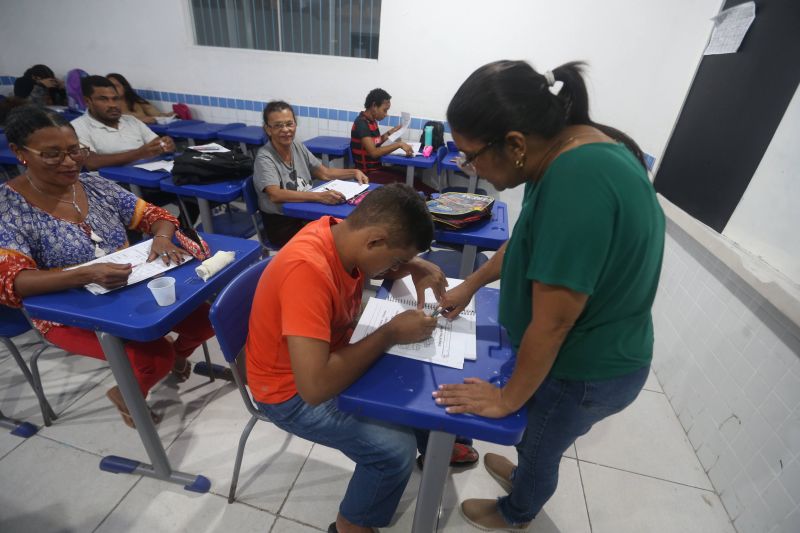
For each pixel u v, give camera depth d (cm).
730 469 138
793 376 119
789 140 134
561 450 94
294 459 144
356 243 83
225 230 229
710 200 174
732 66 174
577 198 55
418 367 83
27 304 104
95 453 142
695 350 170
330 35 348
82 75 387
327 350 79
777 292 123
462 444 145
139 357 125
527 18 301
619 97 299
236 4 355
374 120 333
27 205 123
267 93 374
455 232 162
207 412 161
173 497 129
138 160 254
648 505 138
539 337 63
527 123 60
